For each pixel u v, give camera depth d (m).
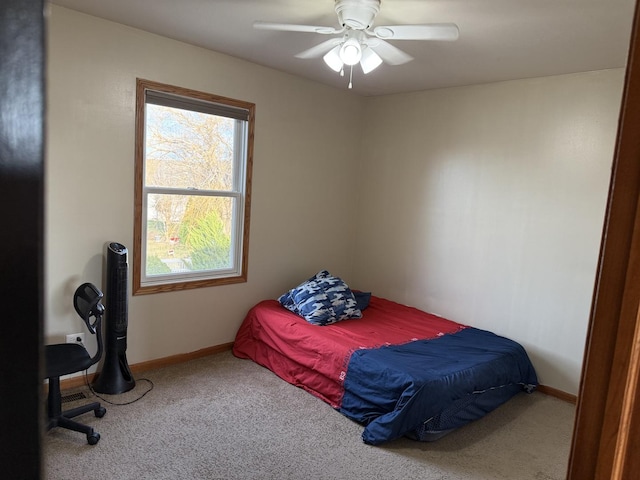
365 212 4.66
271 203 3.94
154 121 3.23
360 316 3.73
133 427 2.56
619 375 0.56
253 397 3.01
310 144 4.17
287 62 3.55
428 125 4.09
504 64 3.13
